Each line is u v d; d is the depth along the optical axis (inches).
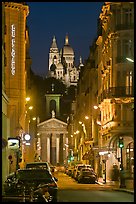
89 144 4128.9
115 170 2385.6
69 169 4045.3
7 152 2279.8
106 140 2945.4
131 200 1385.3
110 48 2891.2
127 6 2800.2
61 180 3122.5
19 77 3191.4
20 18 3223.4
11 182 1320.1
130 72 2753.4
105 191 1893.5
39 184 1212.5
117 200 1385.3
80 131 5369.1
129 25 2783.0
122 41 2787.9
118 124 2783.0
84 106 4817.9
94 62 3976.4
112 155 2819.9
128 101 2751.0
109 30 2923.2
